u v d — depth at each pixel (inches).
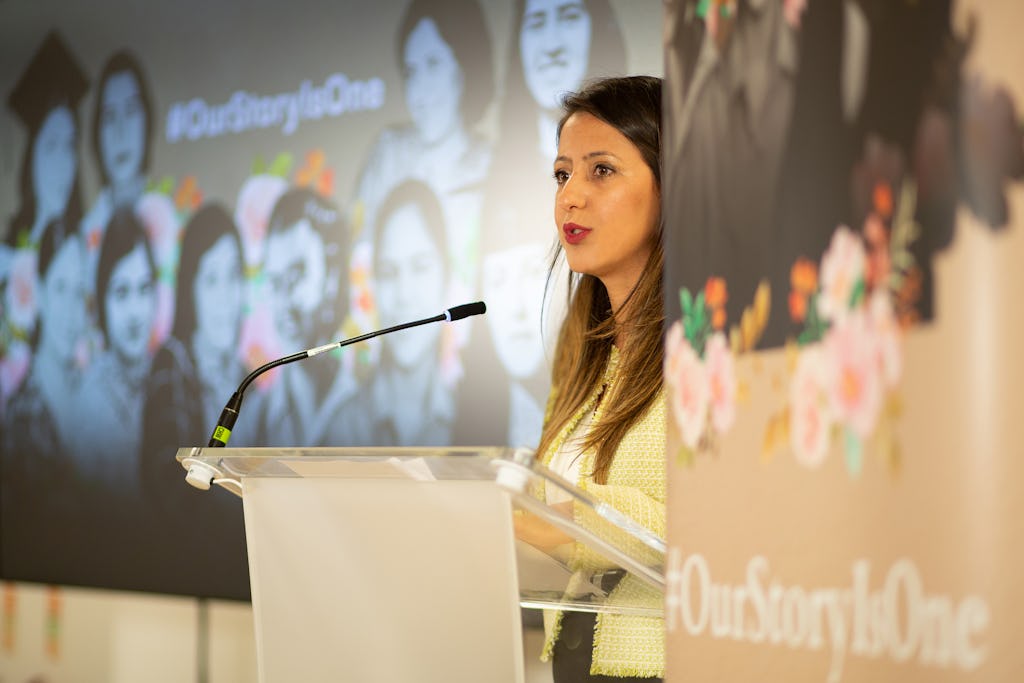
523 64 270.1
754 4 74.5
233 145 319.6
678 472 81.7
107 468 335.9
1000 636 58.5
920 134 62.3
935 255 61.5
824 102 68.5
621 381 141.5
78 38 351.3
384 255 290.8
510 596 93.8
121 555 330.6
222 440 135.6
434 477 97.0
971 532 59.8
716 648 76.2
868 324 65.3
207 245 321.4
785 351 71.4
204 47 327.3
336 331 297.3
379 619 101.7
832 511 67.5
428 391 281.1
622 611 109.3
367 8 299.0
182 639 316.2
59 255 350.3
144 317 331.6
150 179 334.0
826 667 67.4
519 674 93.7
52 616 343.6
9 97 363.9
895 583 63.3
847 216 66.7
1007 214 58.7
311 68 307.6
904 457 63.1
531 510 92.4
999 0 59.0
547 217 265.4
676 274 82.7
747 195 74.8
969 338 59.9
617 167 149.2
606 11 257.1
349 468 100.7
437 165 283.6
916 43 62.7
